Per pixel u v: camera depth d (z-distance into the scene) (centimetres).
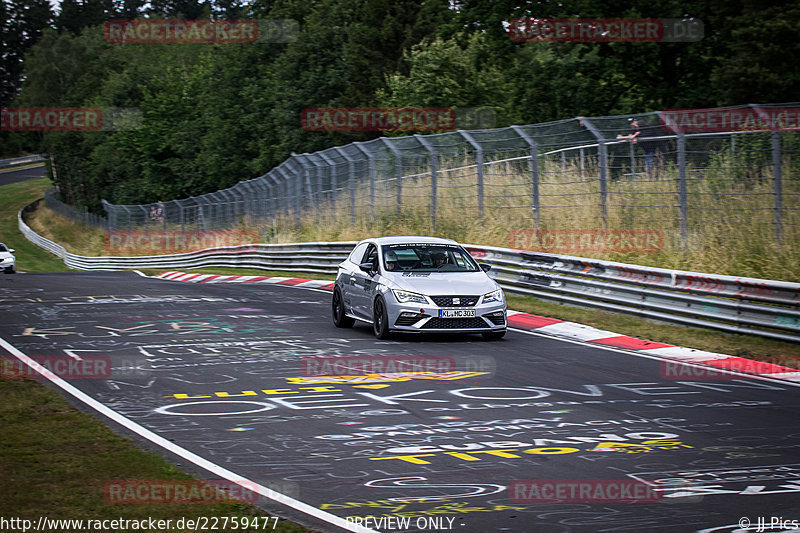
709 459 841
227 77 8056
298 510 684
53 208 11825
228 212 5409
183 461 832
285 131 6962
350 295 1811
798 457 848
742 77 3303
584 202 2577
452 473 793
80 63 14538
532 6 4319
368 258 1791
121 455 839
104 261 6831
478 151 2875
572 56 4534
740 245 2123
